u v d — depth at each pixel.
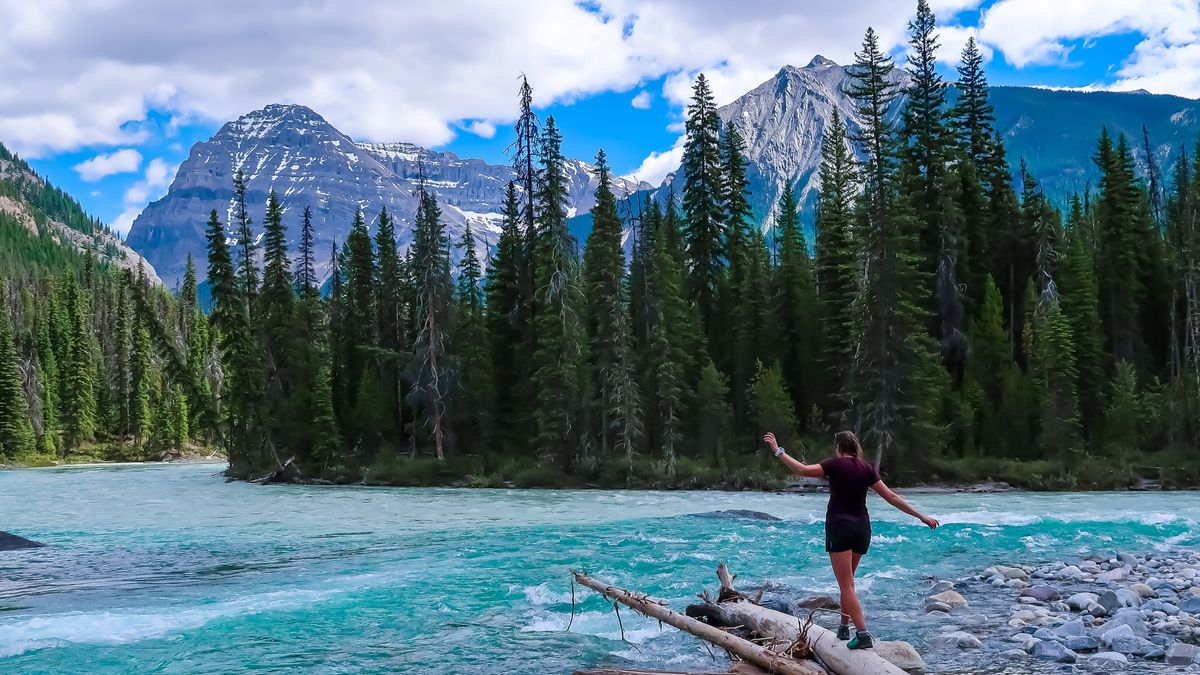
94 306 157.62
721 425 51.59
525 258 60.00
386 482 52.41
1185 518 24.62
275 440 59.50
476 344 57.84
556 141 59.53
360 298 69.94
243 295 65.00
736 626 9.77
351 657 9.74
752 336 58.41
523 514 29.08
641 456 49.59
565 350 50.66
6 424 98.38
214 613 12.10
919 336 45.84
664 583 14.23
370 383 60.81
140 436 115.50
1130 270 59.66
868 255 47.50
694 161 66.31
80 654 9.87
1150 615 11.27
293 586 14.40
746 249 66.88
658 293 54.91
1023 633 10.39
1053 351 46.56
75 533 23.64
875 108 55.81
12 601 13.31
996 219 63.78
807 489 44.09
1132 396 49.84
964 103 68.31
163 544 20.89
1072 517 25.00
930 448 45.03
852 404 47.94
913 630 10.78
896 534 20.72
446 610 12.30
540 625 11.34
